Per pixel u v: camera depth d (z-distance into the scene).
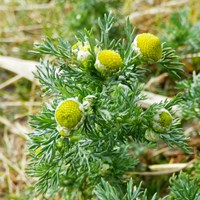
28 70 0.29
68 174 0.18
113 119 0.15
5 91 0.29
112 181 0.19
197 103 0.20
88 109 0.14
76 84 0.15
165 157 0.24
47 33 0.27
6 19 0.33
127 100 0.15
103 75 0.14
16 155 0.26
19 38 0.32
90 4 0.28
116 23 0.27
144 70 0.16
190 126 0.25
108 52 0.14
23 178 0.25
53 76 0.16
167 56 0.16
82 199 0.19
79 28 0.28
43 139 0.16
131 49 0.15
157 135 0.15
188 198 0.16
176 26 0.27
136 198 0.15
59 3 0.30
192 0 0.32
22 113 0.28
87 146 0.16
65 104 0.14
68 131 0.14
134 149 0.23
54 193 0.20
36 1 0.34
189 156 0.24
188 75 0.27
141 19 0.32
